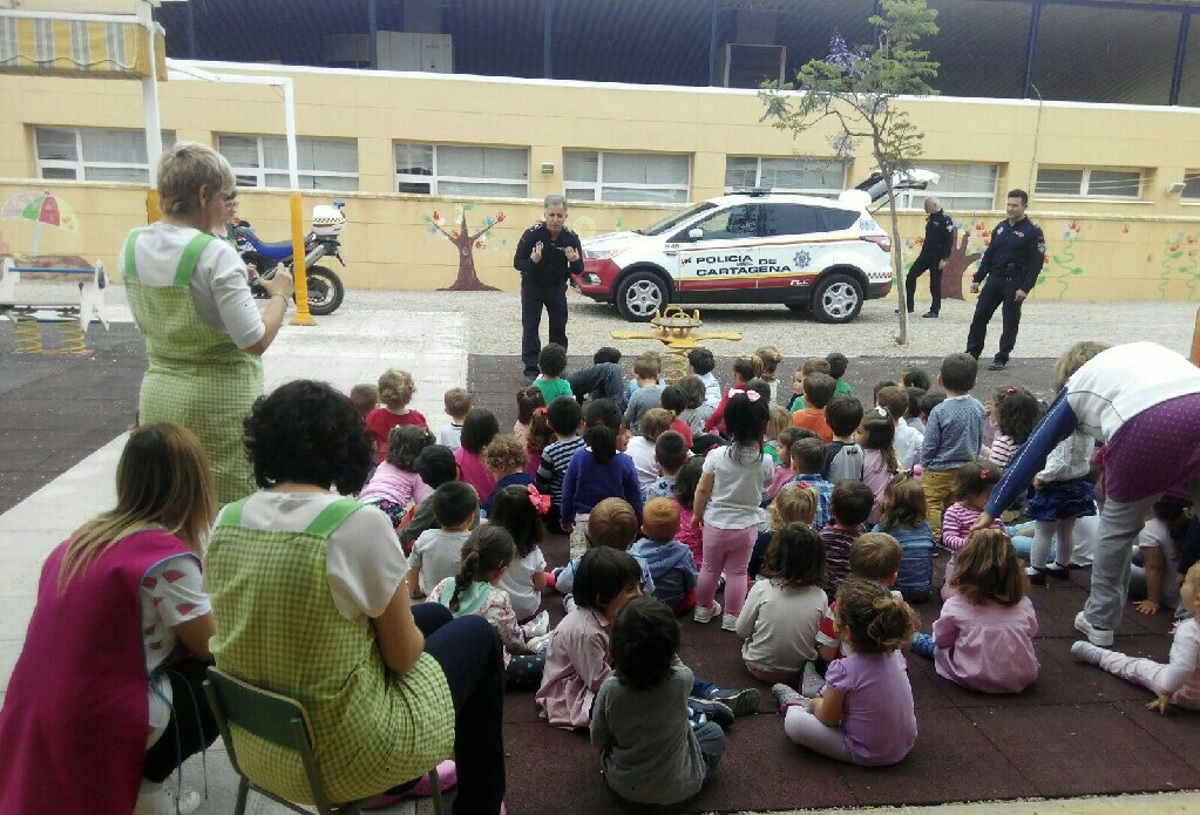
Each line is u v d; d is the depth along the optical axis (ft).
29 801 6.76
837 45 37.14
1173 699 10.89
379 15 67.31
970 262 53.83
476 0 65.46
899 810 9.04
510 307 44.88
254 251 37.14
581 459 14.66
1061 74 77.66
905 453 17.84
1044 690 11.41
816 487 14.64
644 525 13.33
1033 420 16.63
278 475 6.26
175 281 9.54
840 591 9.84
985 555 11.13
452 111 56.29
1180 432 11.12
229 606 6.19
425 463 13.87
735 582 12.91
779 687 11.07
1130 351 12.06
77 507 16.11
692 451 18.01
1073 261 55.06
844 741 9.74
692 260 40.47
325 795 6.36
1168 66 74.64
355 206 50.39
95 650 6.71
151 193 25.66
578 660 10.32
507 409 24.52
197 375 10.03
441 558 12.06
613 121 57.47
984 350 35.37
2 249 46.98
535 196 58.18
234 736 6.56
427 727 6.64
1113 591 12.13
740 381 19.61
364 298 47.01
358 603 6.06
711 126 57.88
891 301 53.11
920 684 11.56
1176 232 55.01
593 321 40.55
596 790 9.23
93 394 23.98
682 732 8.70
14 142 54.60
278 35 69.87
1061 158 60.75
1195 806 9.16
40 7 24.58
